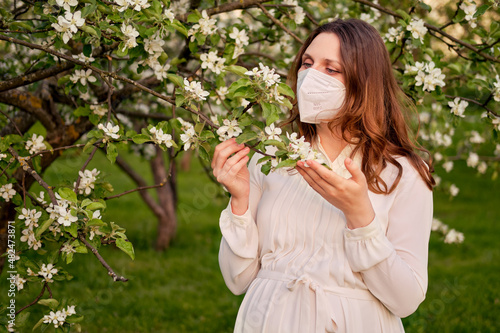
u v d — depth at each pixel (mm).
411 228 1486
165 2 1847
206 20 2090
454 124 2301
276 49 3984
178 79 1652
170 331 4402
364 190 1355
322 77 1545
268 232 1591
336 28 1600
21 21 1915
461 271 5926
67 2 1608
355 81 1549
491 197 9648
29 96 2555
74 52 2408
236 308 4801
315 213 1550
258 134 1506
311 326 1453
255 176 1717
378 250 1391
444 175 11016
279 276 1532
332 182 1335
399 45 2289
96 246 1715
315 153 1380
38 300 1899
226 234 1608
